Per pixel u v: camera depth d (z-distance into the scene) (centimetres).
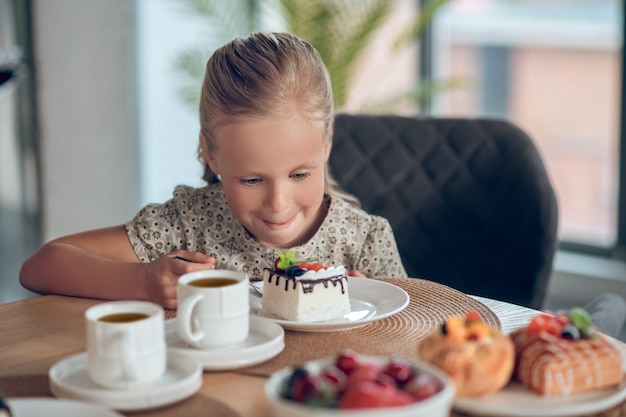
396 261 163
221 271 110
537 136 358
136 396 89
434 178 192
